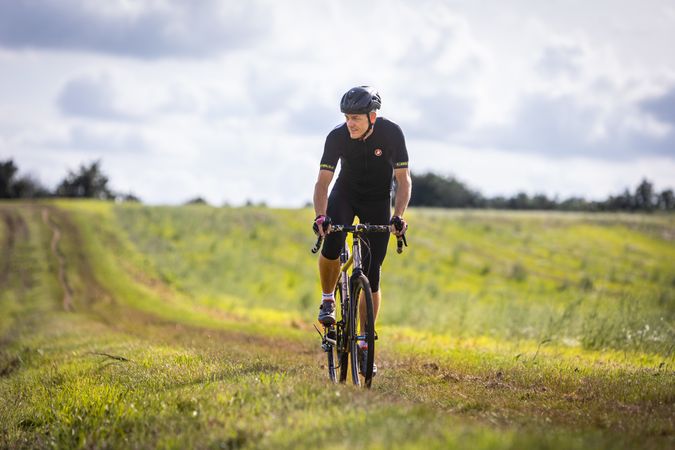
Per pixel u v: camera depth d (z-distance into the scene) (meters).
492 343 28.91
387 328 38.72
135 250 117.56
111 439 11.71
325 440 9.06
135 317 57.31
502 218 155.25
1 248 119.00
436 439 8.49
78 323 51.25
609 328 27.33
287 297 85.62
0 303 80.25
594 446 8.82
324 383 12.22
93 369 19.14
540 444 8.46
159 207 156.50
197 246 122.38
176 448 10.40
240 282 97.62
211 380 14.11
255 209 153.00
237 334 36.16
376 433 8.82
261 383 12.57
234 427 10.36
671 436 10.36
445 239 133.00
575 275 110.88
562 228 148.88
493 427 10.29
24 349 32.16
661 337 25.95
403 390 14.31
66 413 14.38
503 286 102.19
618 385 14.94
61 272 101.06
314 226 13.34
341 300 14.55
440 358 20.88
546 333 30.06
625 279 105.88
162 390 14.02
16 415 15.61
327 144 14.45
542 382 15.88
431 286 89.69
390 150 14.30
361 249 14.73
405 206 13.92
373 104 13.84
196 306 71.12
